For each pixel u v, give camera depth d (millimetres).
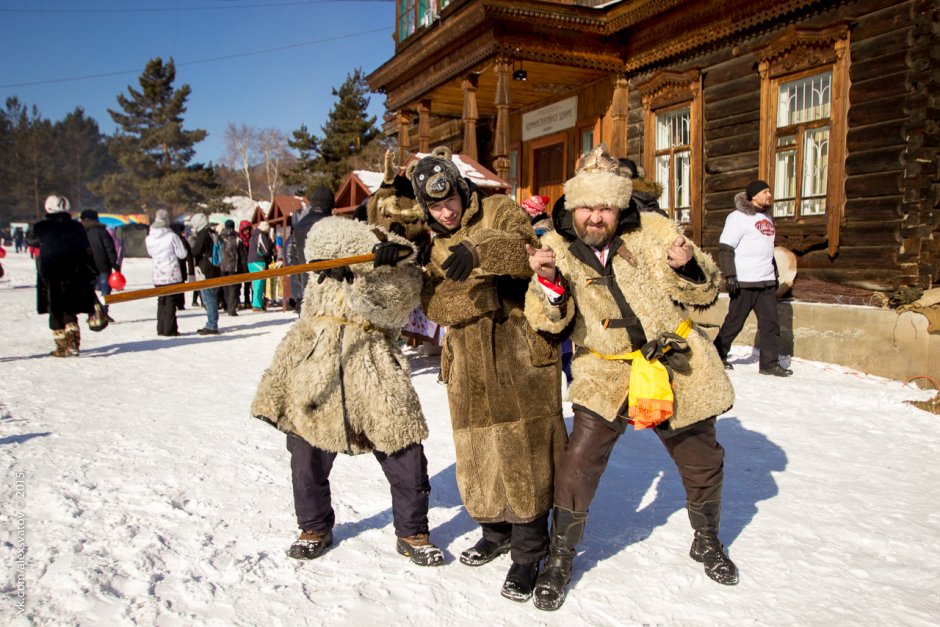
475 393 2863
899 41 7812
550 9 11094
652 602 2744
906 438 5062
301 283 8562
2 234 57281
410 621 2586
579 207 2711
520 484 2768
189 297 20062
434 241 3027
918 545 3271
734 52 10164
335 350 2961
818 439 5012
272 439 4910
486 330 2859
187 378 7297
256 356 8891
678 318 2783
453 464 4383
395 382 2988
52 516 3418
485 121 17203
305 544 3064
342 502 3723
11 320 13383
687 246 2570
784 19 9359
